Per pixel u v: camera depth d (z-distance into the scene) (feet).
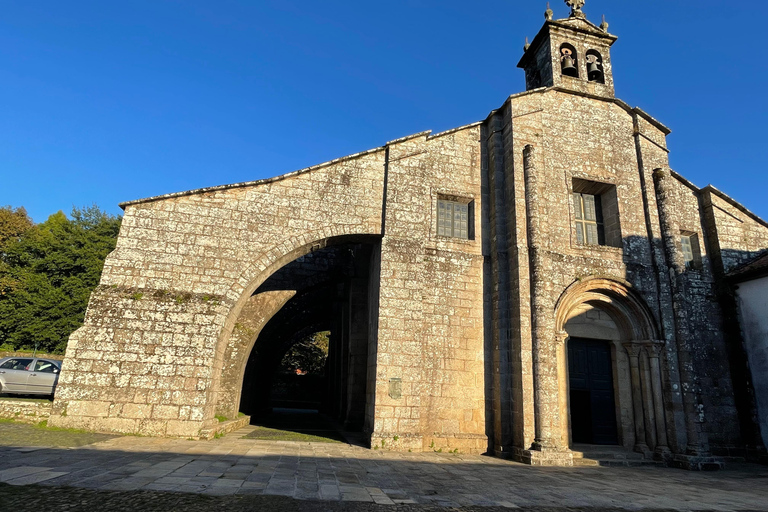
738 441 47.24
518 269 43.27
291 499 20.18
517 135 47.67
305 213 44.47
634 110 53.62
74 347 36.94
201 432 37.22
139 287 39.40
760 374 47.47
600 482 30.99
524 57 60.90
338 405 74.38
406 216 45.52
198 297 39.96
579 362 47.34
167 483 21.39
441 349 43.57
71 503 17.17
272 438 43.37
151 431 36.27
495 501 22.88
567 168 49.67
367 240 47.11
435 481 27.25
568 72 55.62
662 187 50.49
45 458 25.16
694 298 51.11
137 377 37.11
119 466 24.49
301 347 139.85
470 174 49.80
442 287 45.27
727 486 32.30
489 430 42.65
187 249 41.14
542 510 21.68
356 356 58.13
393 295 42.86
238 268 41.70
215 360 39.40
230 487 21.52
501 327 43.96
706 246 53.98
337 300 68.44
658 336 46.34
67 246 107.34
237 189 43.52
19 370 50.16
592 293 46.93
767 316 47.37
